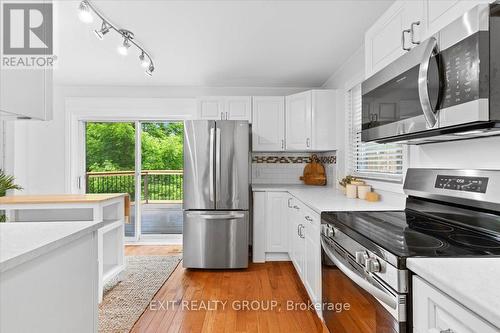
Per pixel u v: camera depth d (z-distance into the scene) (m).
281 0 2.24
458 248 1.12
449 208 1.57
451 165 1.62
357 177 3.29
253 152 4.62
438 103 1.21
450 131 1.29
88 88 4.60
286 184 4.56
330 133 3.85
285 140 4.23
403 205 2.23
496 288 0.76
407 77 1.45
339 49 3.17
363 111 1.94
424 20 1.51
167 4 2.29
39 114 1.11
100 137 4.77
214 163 3.62
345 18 2.51
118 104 4.58
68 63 3.59
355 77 3.27
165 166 4.92
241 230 3.62
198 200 3.62
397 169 2.50
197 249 3.60
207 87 4.62
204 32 2.76
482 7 1.01
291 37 2.87
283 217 3.91
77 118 4.62
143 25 2.62
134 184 4.79
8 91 0.96
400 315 1.01
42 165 4.55
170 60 3.48
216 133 3.62
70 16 2.47
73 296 1.21
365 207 2.20
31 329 0.97
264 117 4.23
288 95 4.56
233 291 2.99
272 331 2.25
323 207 2.19
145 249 4.47
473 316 0.72
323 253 1.96
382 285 1.13
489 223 1.31
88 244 1.33
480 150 1.43
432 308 0.90
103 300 2.79
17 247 0.97
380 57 1.98
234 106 4.24
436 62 1.22
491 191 1.29
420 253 1.05
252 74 4.01
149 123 4.87
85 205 2.71
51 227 1.29
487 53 1.01
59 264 1.11
